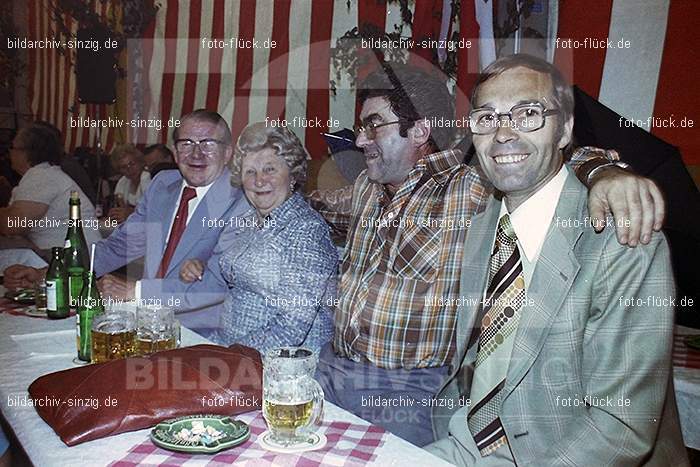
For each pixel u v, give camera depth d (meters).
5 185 3.51
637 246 1.36
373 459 1.19
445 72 2.30
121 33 3.27
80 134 3.34
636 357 1.35
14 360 1.76
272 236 2.13
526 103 1.56
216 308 2.40
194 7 3.06
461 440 1.61
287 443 1.25
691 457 1.61
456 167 1.98
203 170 2.50
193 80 3.04
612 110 2.07
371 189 2.16
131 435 1.29
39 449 1.24
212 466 1.16
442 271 1.91
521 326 1.47
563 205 1.49
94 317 1.73
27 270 2.61
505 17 2.27
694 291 1.81
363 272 2.09
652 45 2.01
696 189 1.88
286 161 2.19
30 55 3.81
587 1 2.11
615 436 1.33
